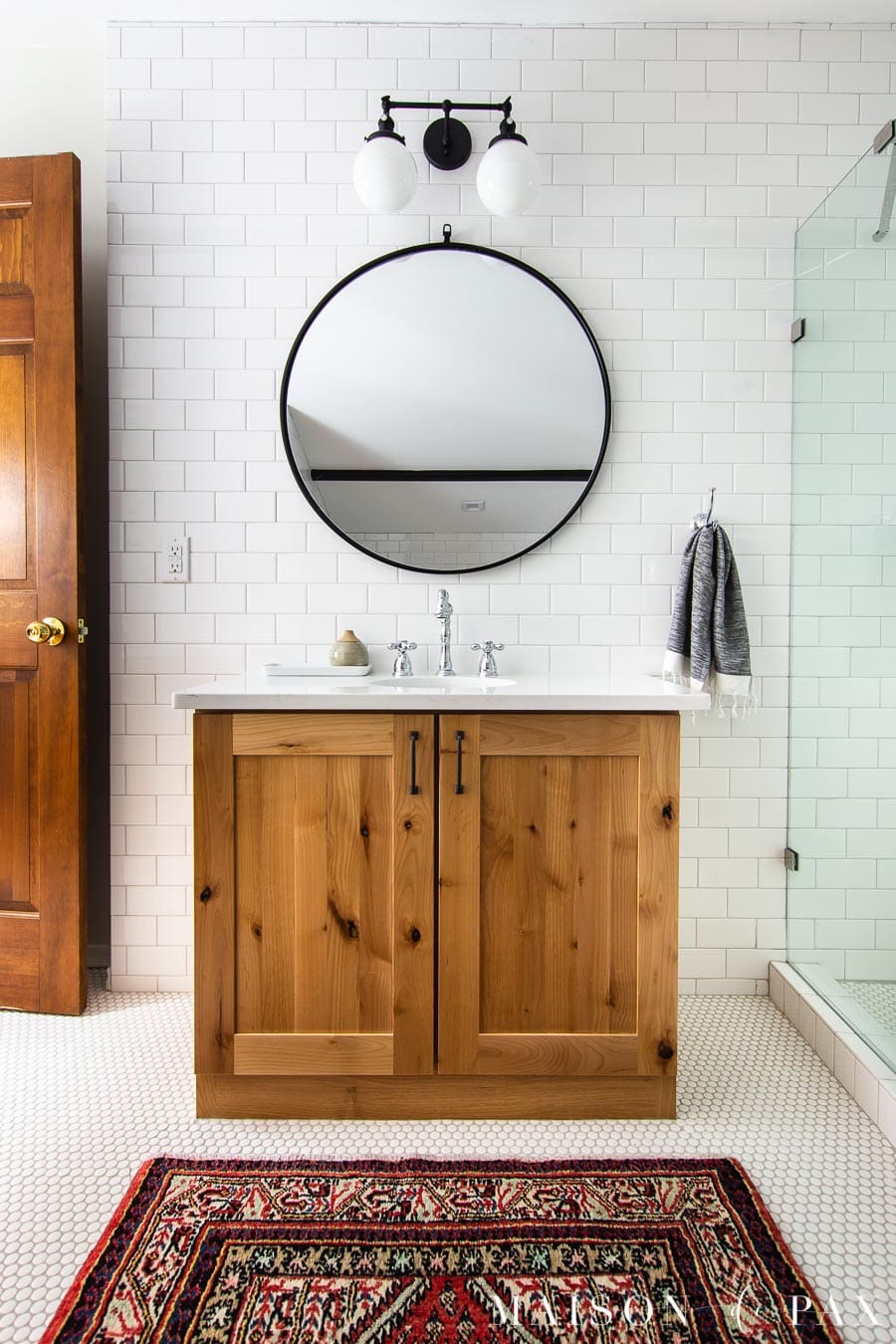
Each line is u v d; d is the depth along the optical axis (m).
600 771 1.59
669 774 1.58
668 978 1.59
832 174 2.13
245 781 1.59
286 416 2.13
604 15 2.09
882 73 2.12
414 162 1.92
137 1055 1.88
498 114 2.11
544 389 2.13
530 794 1.59
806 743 2.11
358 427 2.14
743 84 2.12
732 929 2.21
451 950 1.59
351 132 2.12
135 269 2.13
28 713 2.08
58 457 2.04
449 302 2.13
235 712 1.58
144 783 2.18
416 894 1.58
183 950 2.19
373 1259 1.26
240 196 2.13
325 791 1.59
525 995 1.61
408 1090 1.64
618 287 2.14
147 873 2.19
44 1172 1.48
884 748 1.75
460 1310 1.17
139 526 2.16
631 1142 1.57
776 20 2.11
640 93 2.12
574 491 2.14
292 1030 1.61
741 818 2.19
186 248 2.13
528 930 1.60
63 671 2.05
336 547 2.16
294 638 2.17
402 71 2.10
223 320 2.14
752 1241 1.30
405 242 2.13
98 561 2.32
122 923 2.19
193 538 2.16
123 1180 1.46
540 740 1.57
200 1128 1.61
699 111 2.12
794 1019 2.04
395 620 2.18
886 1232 1.34
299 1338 1.13
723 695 2.17
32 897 2.08
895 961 1.68
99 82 2.25
